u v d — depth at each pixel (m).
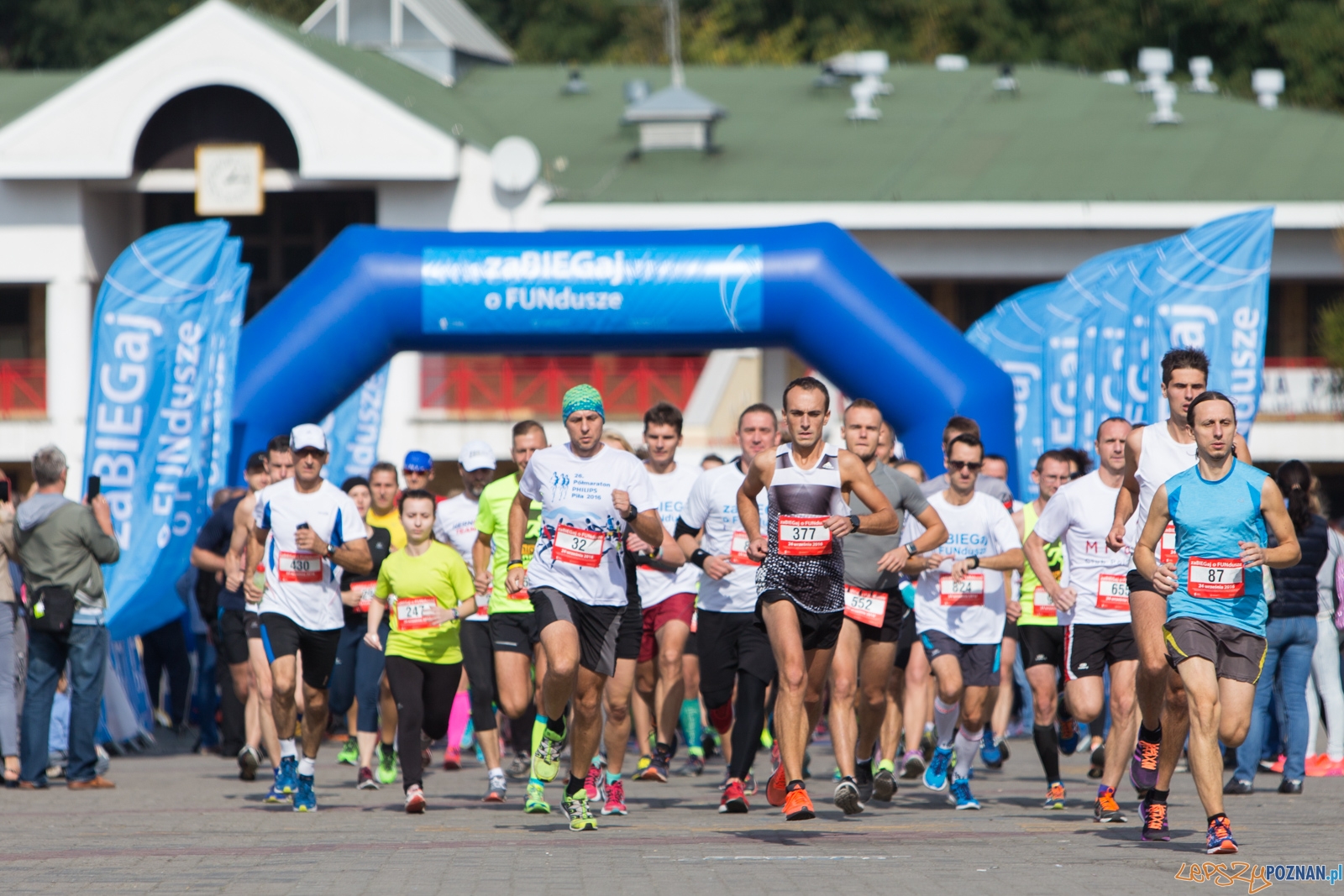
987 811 29.41
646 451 38.53
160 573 42.06
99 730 42.97
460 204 81.00
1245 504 22.03
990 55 128.75
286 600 29.23
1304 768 33.03
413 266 45.03
